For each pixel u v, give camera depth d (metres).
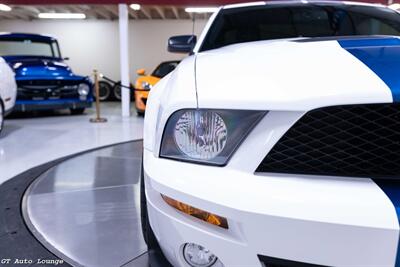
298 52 0.95
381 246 0.65
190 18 10.36
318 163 0.74
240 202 0.71
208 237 0.76
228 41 1.73
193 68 1.02
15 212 1.82
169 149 0.87
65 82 5.89
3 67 4.07
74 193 2.12
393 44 0.98
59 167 2.72
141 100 6.04
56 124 5.23
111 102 9.84
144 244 1.48
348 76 0.75
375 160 0.72
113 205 1.92
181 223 0.80
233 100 0.77
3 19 10.60
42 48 6.75
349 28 1.70
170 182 0.81
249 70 0.87
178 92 0.89
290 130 0.74
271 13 1.82
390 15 1.77
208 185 0.76
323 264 0.68
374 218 0.65
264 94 0.75
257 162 0.75
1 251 1.43
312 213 0.67
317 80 0.75
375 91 0.70
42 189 2.19
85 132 4.50
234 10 1.88
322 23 1.74
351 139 0.73
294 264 0.70
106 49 10.59
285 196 0.70
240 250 0.73
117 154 3.21
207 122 0.80
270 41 1.30
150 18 10.48
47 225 1.66
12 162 2.90
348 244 0.66
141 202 1.25
